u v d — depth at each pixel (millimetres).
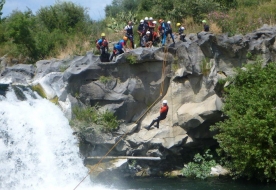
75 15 39031
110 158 23406
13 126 22156
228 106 22375
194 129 23797
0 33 35188
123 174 23703
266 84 21797
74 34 35969
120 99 23578
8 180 20781
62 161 22375
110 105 23703
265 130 20484
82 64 24375
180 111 23547
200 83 23578
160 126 23766
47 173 21750
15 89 23953
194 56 23375
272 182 22391
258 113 21172
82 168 22688
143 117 24156
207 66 23422
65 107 24000
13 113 22516
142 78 23906
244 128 21031
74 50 32125
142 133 23797
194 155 24703
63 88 24234
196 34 26484
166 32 25266
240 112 22016
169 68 23922
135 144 23672
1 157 21062
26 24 32531
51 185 21391
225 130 21906
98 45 25266
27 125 22531
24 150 21891
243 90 22453
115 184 22312
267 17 31672
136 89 23750
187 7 33844
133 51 23766
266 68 23312
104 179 22938
